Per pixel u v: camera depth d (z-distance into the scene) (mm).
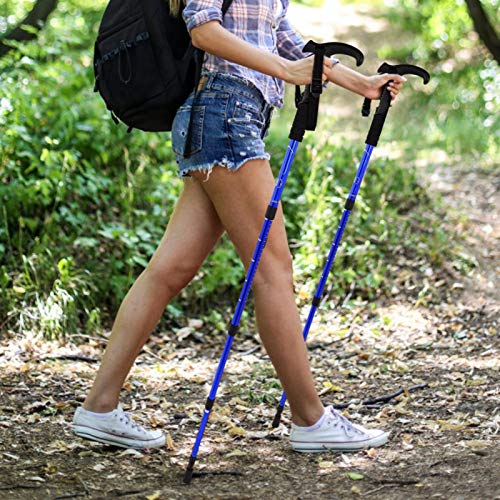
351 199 9617
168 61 8828
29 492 8398
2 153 15844
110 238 16047
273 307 8992
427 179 21234
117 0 9109
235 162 8719
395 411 10953
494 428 10242
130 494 8422
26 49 18766
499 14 28047
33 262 15031
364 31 38625
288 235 17344
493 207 19531
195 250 9273
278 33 9789
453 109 28328
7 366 12656
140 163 17750
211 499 8328
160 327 15188
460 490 8398
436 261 16922
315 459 9352
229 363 13602
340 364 13344
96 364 13164
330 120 21109
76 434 9406
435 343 14258
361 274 16406
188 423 10680
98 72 9195
